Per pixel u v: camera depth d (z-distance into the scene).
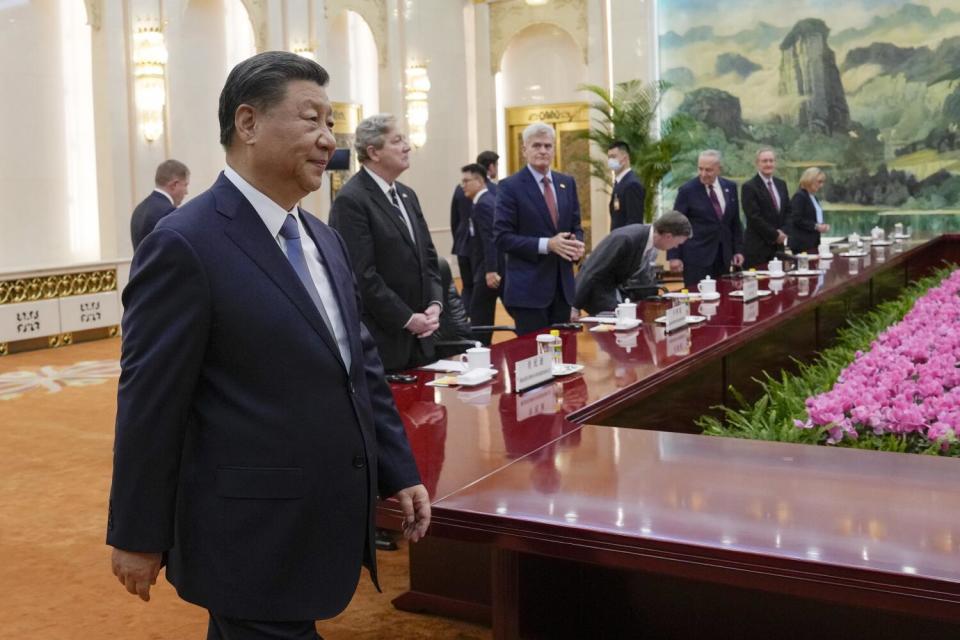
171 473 1.68
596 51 14.59
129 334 1.70
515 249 5.57
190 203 1.79
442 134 14.93
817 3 13.38
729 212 8.26
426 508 2.03
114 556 1.70
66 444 5.85
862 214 13.38
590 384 3.51
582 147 15.12
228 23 11.80
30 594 3.59
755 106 13.88
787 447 2.55
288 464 1.74
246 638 1.75
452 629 3.23
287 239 1.85
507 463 2.49
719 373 4.67
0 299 9.38
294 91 1.76
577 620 2.44
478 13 15.44
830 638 2.19
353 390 1.84
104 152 10.42
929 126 12.89
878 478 2.24
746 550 1.81
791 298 5.86
